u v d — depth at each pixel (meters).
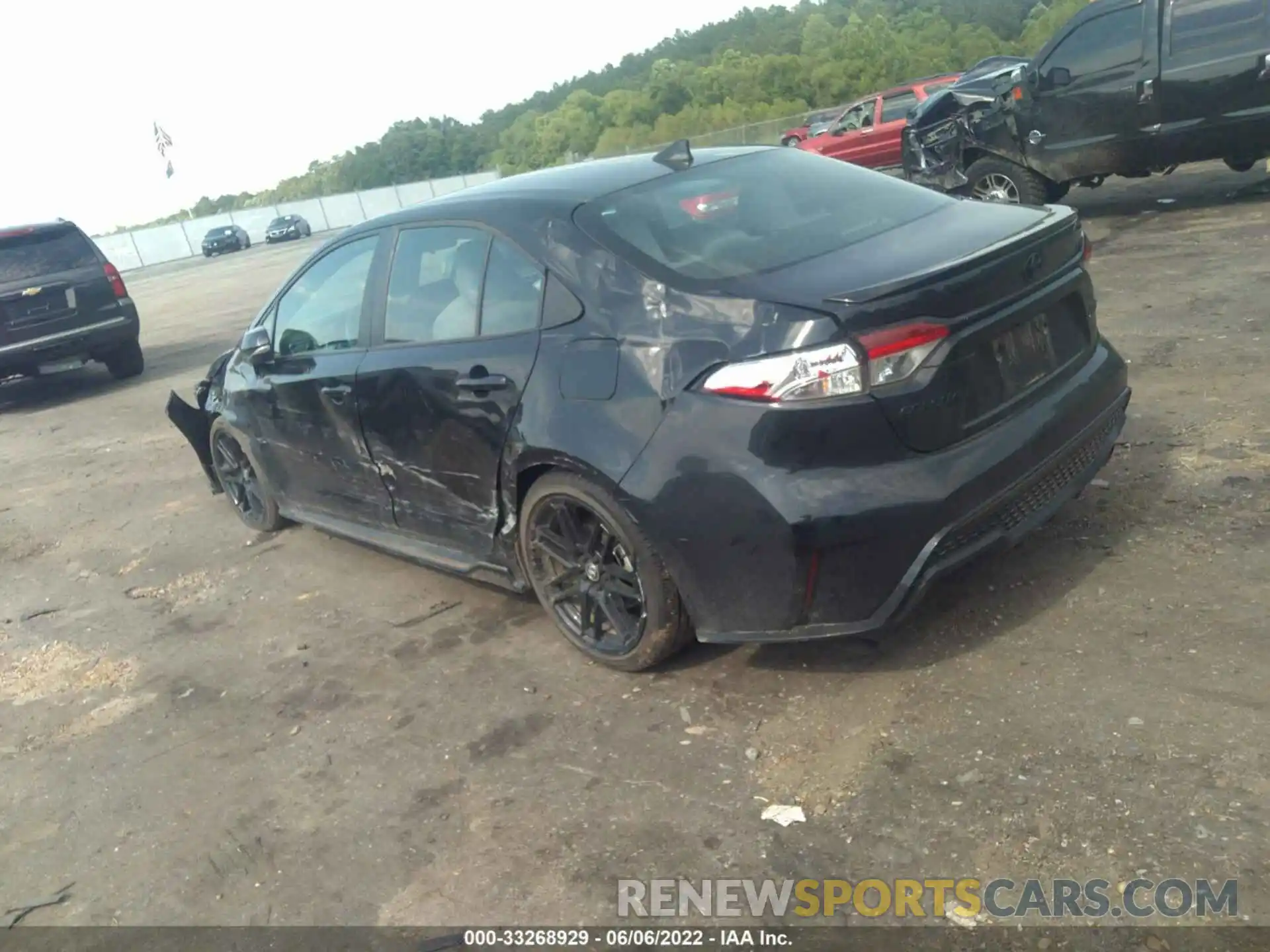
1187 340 6.06
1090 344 3.72
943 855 2.61
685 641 3.60
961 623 3.59
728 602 3.24
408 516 4.53
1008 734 2.98
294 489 5.44
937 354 3.01
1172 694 3.01
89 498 7.56
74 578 5.95
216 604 5.21
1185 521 3.96
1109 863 2.48
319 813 3.29
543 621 4.34
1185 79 9.37
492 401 3.76
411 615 4.68
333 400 4.62
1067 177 10.47
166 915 2.96
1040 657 3.31
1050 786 2.75
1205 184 11.34
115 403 11.16
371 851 3.06
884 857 2.64
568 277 3.58
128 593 5.57
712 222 3.62
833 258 3.31
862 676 3.42
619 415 3.33
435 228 4.20
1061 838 2.58
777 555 3.07
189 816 3.42
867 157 20.47
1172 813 2.58
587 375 3.44
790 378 2.97
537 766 3.32
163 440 9.00
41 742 4.11
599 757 3.30
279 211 59.84
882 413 2.96
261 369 5.19
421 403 4.11
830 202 3.83
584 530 3.69
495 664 4.05
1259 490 4.08
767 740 3.20
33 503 7.70
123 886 3.12
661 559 3.38
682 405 3.18
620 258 3.47
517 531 3.94
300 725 3.88
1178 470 4.39
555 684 3.80
